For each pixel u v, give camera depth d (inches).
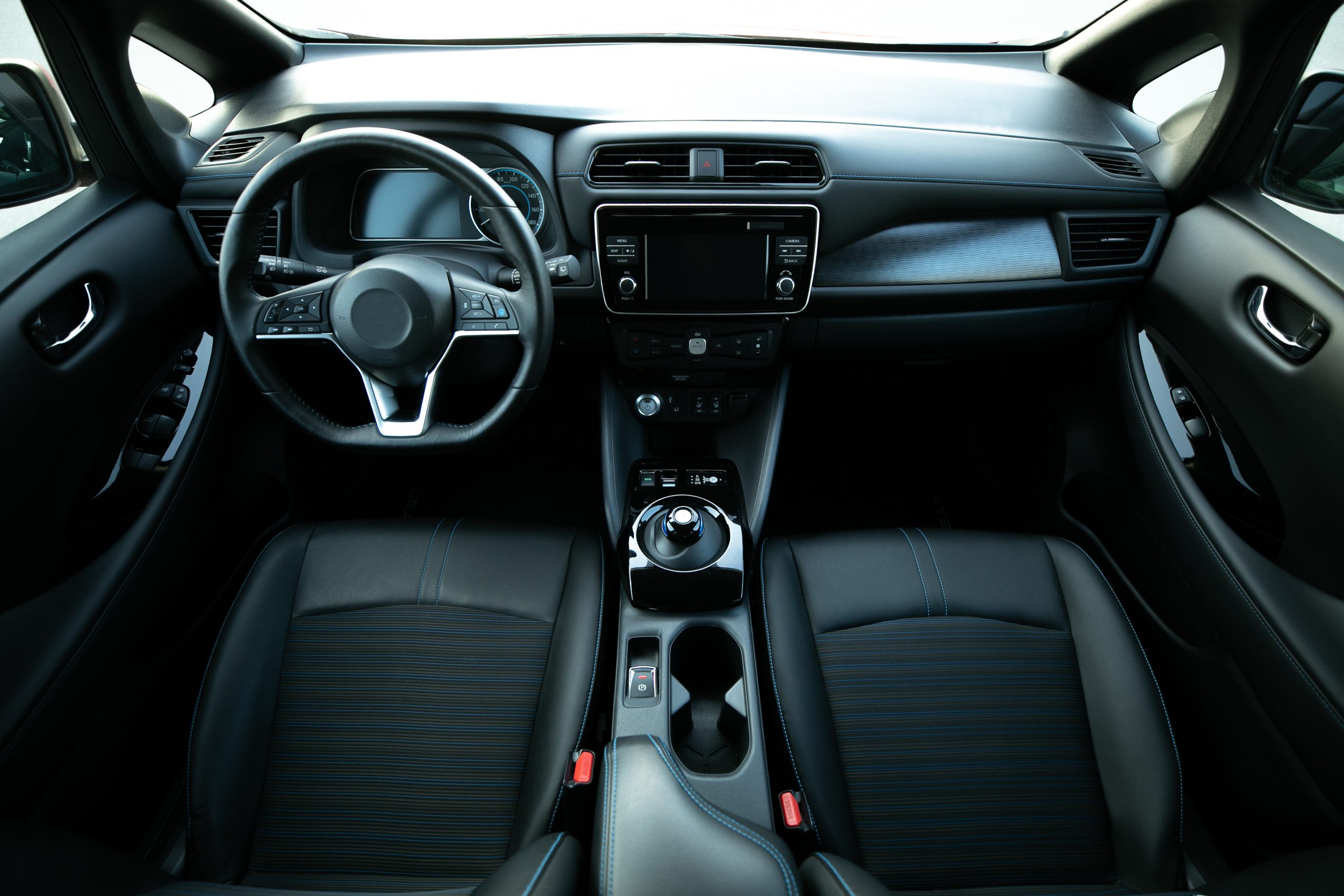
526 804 40.6
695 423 67.9
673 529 51.5
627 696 47.4
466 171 42.6
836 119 57.6
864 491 86.0
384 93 58.4
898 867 41.1
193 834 39.8
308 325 46.0
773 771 47.2
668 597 51.9
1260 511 48.5
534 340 45.9
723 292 58.6
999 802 42.8
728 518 55.9
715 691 54.9
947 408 88.5
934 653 48.1
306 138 58.6
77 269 47.8
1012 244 60.4
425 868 40.0
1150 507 58.3
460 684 46.2
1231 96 51.8
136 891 31.1
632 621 52.2
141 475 51.4
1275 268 49.8
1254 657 47.1
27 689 40.8
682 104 57.7
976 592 50.6
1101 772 43.8
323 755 43.6
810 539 55.1
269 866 40.3
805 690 45.7
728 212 55.6
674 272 57.8
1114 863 41.4
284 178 43.3
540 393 78.5
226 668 44.8
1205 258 55.7
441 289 45.3
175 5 51.2
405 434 47.4
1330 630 43.0
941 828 42.1
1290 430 46.9
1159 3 54.0
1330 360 44.7
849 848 40.7
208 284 59.7
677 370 64.4
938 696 46.4
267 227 56.9
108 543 48.4
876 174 56.8
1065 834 41.9
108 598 46.8
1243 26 48.4
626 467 66.8
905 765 43.9
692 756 49.6
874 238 59.4
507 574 50.6
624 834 27.6
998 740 44.7
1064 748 44.6
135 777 49.3
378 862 40.3
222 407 59.3
